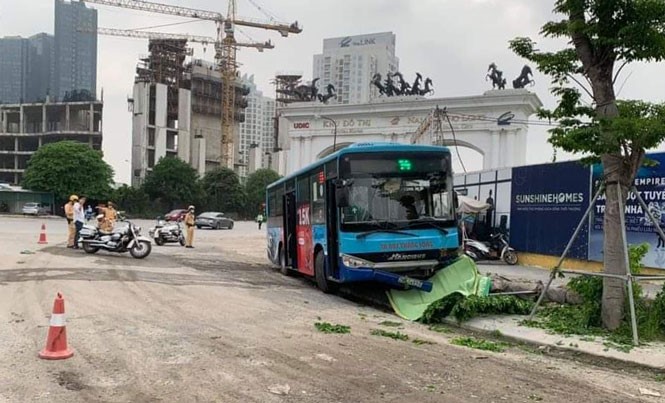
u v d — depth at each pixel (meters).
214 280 14.59
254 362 6.91
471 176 25.23
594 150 8.41
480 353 7.76
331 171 12.35
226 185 94.12
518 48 9.59
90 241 19.48
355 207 11.64
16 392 5.70
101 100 110.19
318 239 13.46
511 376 6.63
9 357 6.90
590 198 16.75
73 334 8.07
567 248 9.62
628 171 8.95
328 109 61.94
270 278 16.16
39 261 16.73
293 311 10.59
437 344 8.24
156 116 105.00
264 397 5.68
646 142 8.30
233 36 119.12
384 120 59.59
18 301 10.47
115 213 22.14
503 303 10.09
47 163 75.00
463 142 55.69
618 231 8.93
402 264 11.59
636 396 5.99
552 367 7.13
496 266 19.80
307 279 16.28
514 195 21.22
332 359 7.12
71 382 6.04
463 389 6.07
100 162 78.62
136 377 6.24
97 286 12.35
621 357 7.43
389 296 11.83
